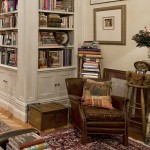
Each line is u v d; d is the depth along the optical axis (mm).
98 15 4301
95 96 3516
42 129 3645
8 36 4500
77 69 4574
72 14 4496
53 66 4340
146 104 3527
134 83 3389
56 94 4410
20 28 3988
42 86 4199
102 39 4285
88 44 4219
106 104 3389
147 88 3420
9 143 1779
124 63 3969
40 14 4066
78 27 4535
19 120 4082
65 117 3895
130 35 3828
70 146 3084
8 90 4562
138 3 3672
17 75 4195
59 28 4312
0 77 4832
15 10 4176
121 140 3316
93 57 4137
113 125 3137
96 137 3406
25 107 4000
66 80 3742
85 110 3248
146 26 3594
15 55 4320
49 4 4188
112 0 4023
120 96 3623
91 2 4422
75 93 3711
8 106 4559
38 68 4121
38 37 4074
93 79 3850
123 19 3889
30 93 4043
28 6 3844
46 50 4305
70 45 4531
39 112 3658
